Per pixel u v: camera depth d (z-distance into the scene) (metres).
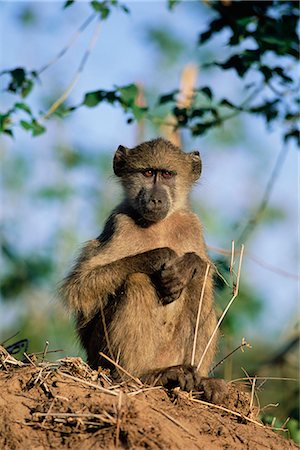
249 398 11.48
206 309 12.71
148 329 11.94
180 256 12.99
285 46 17.00
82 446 9.28
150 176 13.80
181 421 10.09
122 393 10.02
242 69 17.48
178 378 11.33
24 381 10.23
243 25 16.94
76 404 9.77
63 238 26.61
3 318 24.45
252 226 20.52
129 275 12.23
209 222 27.86
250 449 10.02
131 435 9.32
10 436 9.46
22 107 16.30
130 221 13.13
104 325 11.68
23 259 24.62
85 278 12.50
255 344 24.03
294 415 19.73
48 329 23.77
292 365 21.31
